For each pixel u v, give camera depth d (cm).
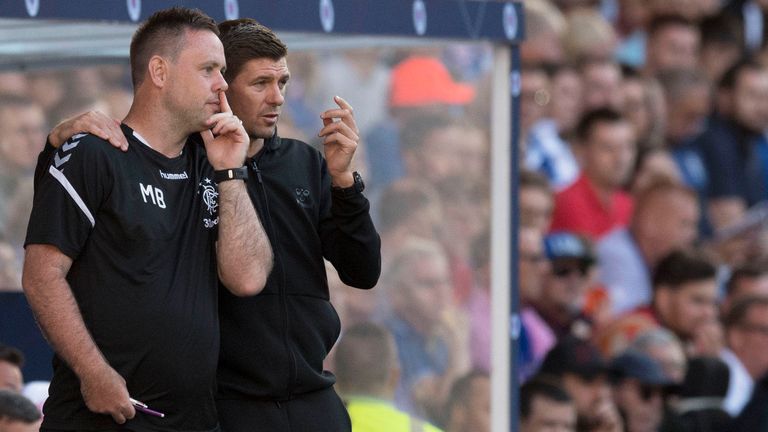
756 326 2575
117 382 1030
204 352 1083
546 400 2127
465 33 1543
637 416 2334
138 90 1098
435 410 1992
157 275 1061
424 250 2114
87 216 1041
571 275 2427
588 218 2595
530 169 2559
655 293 2623
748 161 2980
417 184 2233
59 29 1400
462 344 2041
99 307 1049
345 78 2397
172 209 1083
